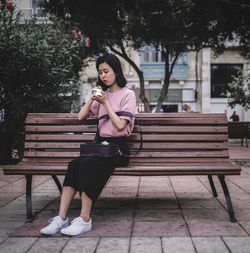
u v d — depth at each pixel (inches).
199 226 157.1
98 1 625.0
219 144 181.9
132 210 185.0
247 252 128.4
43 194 226.2
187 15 634.2
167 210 184.7
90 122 185.2
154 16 656.4
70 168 155.0
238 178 283.9
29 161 182.1
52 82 364.8
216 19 618.8
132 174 160.7
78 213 179.0
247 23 616.1
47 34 373.4
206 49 1219.2
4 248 133.5
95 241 139.9
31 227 157.3
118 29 689.0
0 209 188.2
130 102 167.8
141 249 131.5
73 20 639.1
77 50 467.8
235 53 1218.0
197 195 220.7
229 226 157.1
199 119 183.2
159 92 1241.4
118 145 163.3
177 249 131.3
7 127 360.5
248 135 708.7
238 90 716.0
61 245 136.0
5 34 339.9
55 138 184.7
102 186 154.2
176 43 727.7
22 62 339.9
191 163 179.2
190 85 1235.2
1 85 356.2
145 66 1240.8
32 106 353.4
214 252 128.5
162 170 161.2
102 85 174.9
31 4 645.3
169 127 183.0
